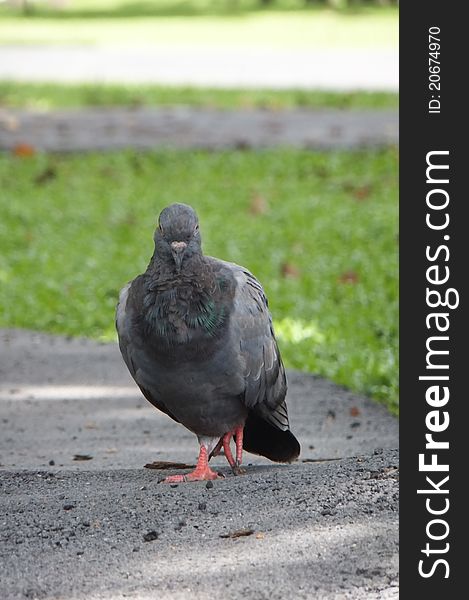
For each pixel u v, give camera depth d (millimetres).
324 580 6195
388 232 19406
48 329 15414
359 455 8977
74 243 19516
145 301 8188
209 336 8148
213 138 28000
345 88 36344
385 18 64125
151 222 20875
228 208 21719
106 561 6551
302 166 24922
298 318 15148
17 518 7262
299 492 7375
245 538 6723
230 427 8641
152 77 39906
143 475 8492
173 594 6121
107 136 28391
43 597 6176
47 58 46094
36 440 10688
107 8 73250
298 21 63375
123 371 13352
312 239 19250
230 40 53469
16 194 22922
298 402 11883
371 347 13836
